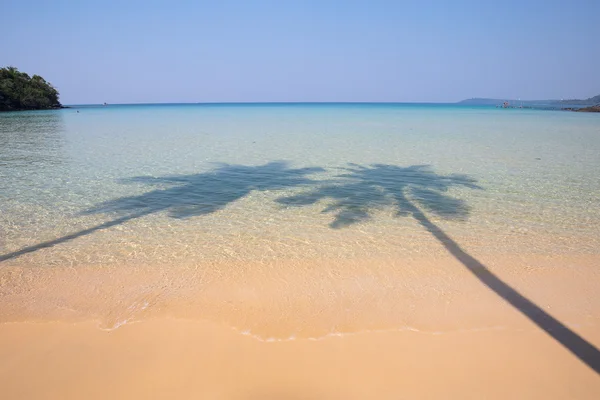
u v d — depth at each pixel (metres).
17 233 7.71
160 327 4.42
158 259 6.51
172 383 3.51
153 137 26.25
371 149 20.19
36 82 81.62
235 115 66.56
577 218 8.89
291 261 6.47
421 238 7.62
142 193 10.95
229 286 5.52
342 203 10.11
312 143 22.84
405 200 10.41
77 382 3.51
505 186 11.98
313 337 4.25
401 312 4.81
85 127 35.59
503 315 4.75
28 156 17.30
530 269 6.18
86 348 4.01
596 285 5.61
